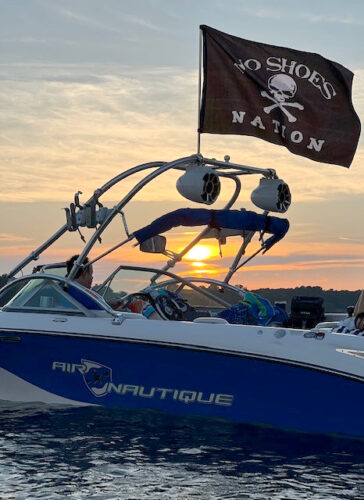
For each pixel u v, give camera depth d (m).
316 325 5.92
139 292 6.07
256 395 5.16
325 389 4.99
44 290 5.85
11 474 4.12
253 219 5.94
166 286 6.79
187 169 5.80
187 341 5.29
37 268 6.17
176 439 4.82
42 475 4.11
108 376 5.55
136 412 5.44
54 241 6.12
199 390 5.31
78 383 5.65
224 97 6.50
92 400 5.62
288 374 5.07
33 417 5.35
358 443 4.79
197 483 4.00
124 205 5.69
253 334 5.21
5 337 5.83
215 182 5.77
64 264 6.07
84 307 5.70
